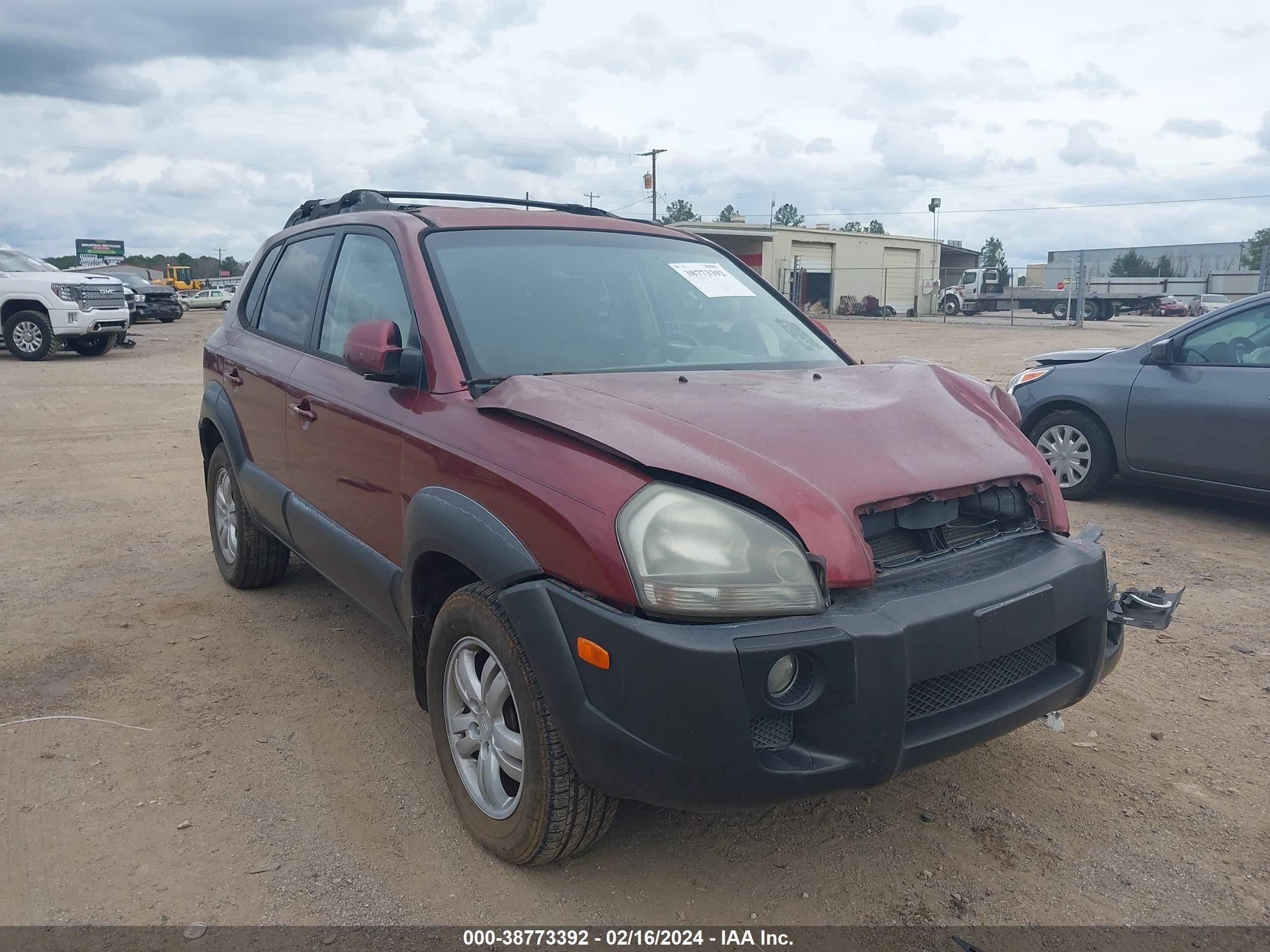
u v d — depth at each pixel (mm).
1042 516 2875
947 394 3160
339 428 3525
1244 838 2959
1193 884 2742
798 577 2303
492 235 3619
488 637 2631
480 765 2824
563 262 3633
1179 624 4656
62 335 17484
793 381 3174
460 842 2904
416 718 3684
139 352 20031
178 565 5590
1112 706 3832
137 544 6020
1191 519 6559
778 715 2250
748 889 2699
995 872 2791
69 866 2754
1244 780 3291
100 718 3648
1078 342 26969
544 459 2547
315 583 5258
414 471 3018
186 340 23688
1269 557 5695
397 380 3148
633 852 2861
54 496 7297
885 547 2551
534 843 2602
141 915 2561
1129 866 2820
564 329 3344
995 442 2891
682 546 2283
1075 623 2732
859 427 2727
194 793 3145
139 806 3064
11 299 17344
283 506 4094
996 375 16047
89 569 5492
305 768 3311
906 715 2330
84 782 3197
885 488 2502
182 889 2666
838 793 2320
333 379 3697
